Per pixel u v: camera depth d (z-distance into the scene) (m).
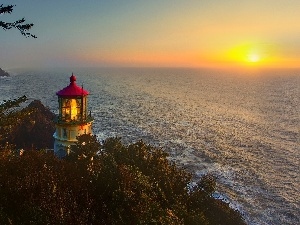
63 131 21.77
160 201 14.35
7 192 10.80
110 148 18.08
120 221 11.02
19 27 10.55
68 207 10.62
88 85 192.12
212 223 16.94
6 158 13.11
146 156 17.97
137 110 94.25
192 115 88.06
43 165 13.13
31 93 131.50
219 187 34.53
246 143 55.59
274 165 43.44
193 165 42.31
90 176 13.48
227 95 148.75
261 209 30.00
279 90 176.00
